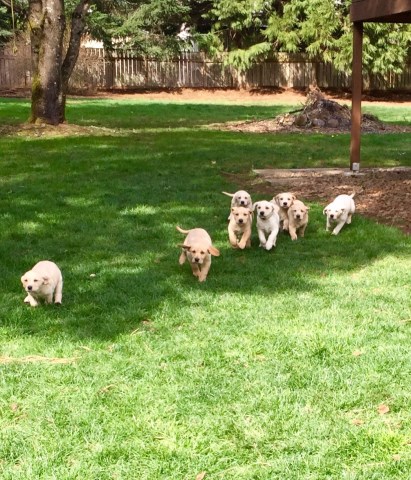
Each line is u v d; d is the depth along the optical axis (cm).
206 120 2342
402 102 3778
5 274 952
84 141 1703
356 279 944
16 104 2822
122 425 634
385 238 1054
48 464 573
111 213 1145
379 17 1327
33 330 850
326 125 2062
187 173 1379
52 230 1082
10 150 1577
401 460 570
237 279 945
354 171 1402
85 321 863
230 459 579
